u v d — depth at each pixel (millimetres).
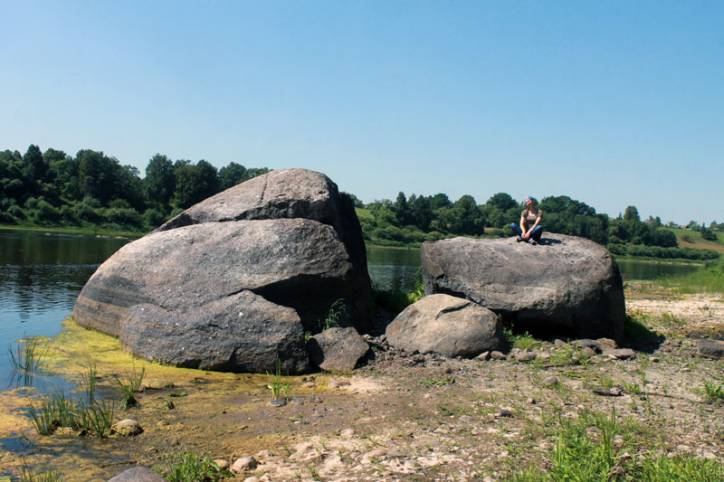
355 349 10141
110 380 8805
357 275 11945
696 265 91062
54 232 66750
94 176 86688
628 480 5199
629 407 7586
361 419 7211
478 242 12812
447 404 7773
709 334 14266
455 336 10664
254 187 13102
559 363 10055
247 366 9648
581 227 101938
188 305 10500
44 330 11859
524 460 5805
